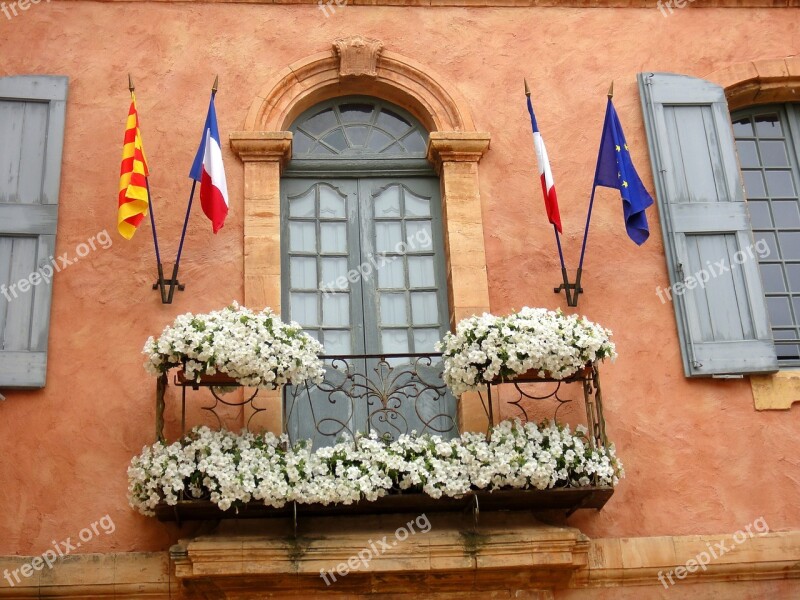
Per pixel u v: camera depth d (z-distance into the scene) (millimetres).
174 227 8023
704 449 7727
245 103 8445
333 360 7957
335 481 6992
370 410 7812
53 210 7898
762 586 7477
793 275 8633
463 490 7047
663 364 7938
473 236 8164
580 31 8914
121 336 7684
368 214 8438
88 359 7605
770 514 7594
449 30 8828
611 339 7969
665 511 7555
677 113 8617
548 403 7723
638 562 7387
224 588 7086
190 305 7812
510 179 8383
